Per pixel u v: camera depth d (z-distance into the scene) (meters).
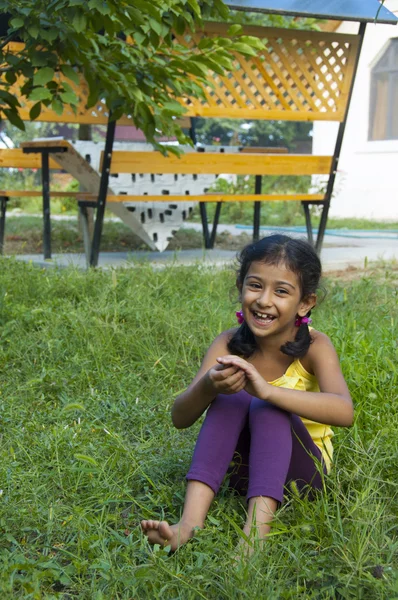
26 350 4.25
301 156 7.83
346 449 2.91
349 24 15.10
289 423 2.48
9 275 5.71
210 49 5.29
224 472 2.43
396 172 14.73
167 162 7.09
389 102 15.01
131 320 4.82
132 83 4.81
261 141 32.78
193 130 9.34
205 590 2.04
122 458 2.98
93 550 2.26
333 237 11.58
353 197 15.45
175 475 2.86
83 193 8.05
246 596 1.96
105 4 4.12
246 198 7.82
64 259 7.97
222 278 6.12
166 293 5.47
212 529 2.31
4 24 7.12
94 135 20.47
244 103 7.46
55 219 13.45
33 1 4.37
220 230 12.36
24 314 4.78
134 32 4.61
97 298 5.23
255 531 2.20
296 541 2.25
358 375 3.41
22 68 4.62
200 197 7.54
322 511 2.37
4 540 2.39
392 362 3.70
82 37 4.36
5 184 18.73
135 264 6.51
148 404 3.59
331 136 15.77
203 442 2.46
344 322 4.73
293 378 2.68
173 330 4.57
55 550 2.37
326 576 2.12
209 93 7.28
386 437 2.95
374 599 2.00
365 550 2.18
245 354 2.71
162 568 2.10
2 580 2.06
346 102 7.82
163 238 8.32
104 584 2.14
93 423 3.28
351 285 6.11
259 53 7.45
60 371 3.96
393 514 2.51
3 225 8.66
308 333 2.67
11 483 2.66
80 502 2.61
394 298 5.57
